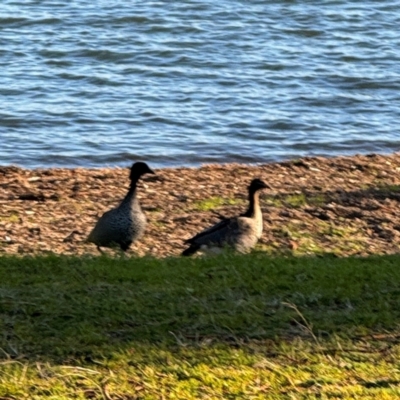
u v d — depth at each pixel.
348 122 26.70
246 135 25.28
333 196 18.09
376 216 16.77
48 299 9.57
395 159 21.33
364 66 32.19
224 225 13.98
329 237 15.50
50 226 15.90
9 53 32.25
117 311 9.31
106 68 31.25
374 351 8.55
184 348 8.55
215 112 27.27
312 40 35.19
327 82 30.39
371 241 15.36
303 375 8.06
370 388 7.83
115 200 17.75
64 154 23.48
